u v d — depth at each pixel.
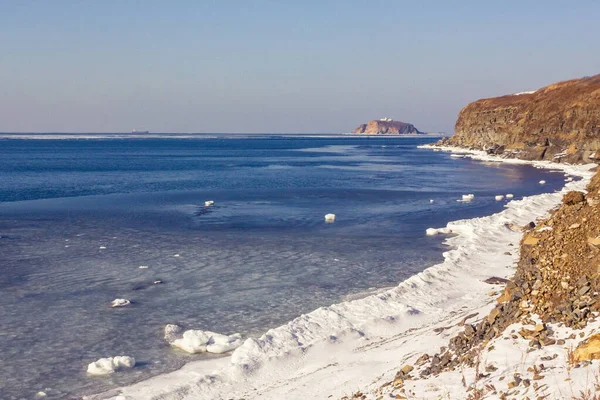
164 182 71.62
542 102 113.12
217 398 12.95
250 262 26.91
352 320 17.31
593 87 102.88
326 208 46.31
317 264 26.41
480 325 13.20
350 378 12.49
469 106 158.75
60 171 90.69
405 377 11.32
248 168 98.38
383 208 46.19
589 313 11.02
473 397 8.98
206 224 38.47
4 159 126.12
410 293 19.77
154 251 29.59
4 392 13.70
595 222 15.70
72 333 17.56
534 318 11.88
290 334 16.12
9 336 17.28
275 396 12.22
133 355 15.88
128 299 21.03
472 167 94.44
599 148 87.38
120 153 160.12
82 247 30.67
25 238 33.34
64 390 13.79
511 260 24.19
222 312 19.45
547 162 96.50
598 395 7.65
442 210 44.81
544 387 8.51
